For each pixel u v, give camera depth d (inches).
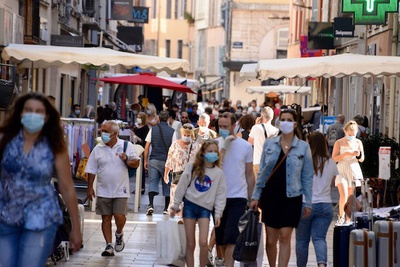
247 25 5492.1
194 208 886.4
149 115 1838.1
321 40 2790.4
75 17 2933.1
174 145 1274.6
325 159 925.8
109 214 1058.1
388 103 2316.7
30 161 588.7
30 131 588.7
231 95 5516.7
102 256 1051.3
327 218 924.6
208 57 7140.8
